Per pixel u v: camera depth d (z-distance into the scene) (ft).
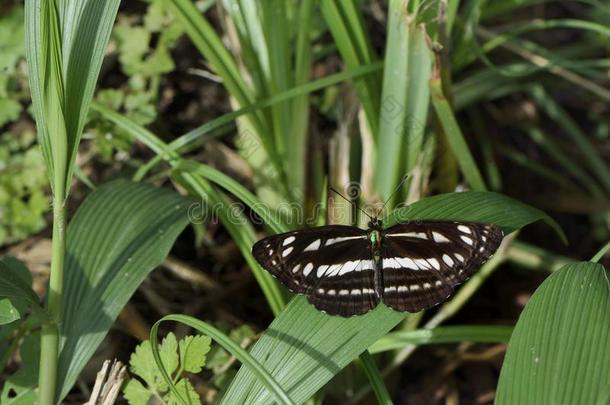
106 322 1.62
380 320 1.57
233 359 1.73
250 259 1.71
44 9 1.50
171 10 1.75
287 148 1.82
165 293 1.87
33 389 1.63
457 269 1.59
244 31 1.82
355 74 1.75
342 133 1.82
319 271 1.59
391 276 1.59
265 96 1.82
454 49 1.86
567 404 1.51
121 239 1.65
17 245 1.87
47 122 1.54
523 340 1.54
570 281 1.56
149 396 1.61
